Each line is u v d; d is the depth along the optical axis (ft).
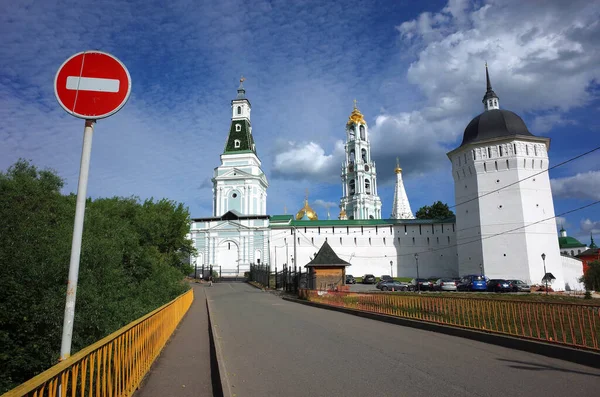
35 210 38.11
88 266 34.19
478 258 172.04
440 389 20.68
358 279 199.00
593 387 20.90
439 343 34.40
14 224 29.53
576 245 361.51
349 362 27.12
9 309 23.94
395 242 210.18
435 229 209.05
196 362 29.45
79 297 27.86
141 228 86.43
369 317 55.26
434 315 45.11
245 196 243.60
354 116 340.59
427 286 140.56
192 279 204.23
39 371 23.54
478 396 19.51
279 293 119.85
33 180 43.16
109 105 15.87
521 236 163.43
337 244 212.84
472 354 29.58
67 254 29.35
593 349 26.53
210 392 21.88
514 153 169.27
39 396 11.26
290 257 215.51
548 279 145.18
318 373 24.36
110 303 32.40
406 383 21.85
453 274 201.77
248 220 227.81
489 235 169.37
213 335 38.63
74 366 13.33
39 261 27.25
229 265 222.69
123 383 19.44
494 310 36.88
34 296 25.59
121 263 51.98
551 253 164.04
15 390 9.73
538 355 29.14
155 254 82.79
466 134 188.34
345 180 338.34
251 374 24.47
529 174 168.96
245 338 38.24
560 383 21.67
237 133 259.39
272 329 44.27
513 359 27.81
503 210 168.25
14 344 23.41
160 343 33.06
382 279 173.68
